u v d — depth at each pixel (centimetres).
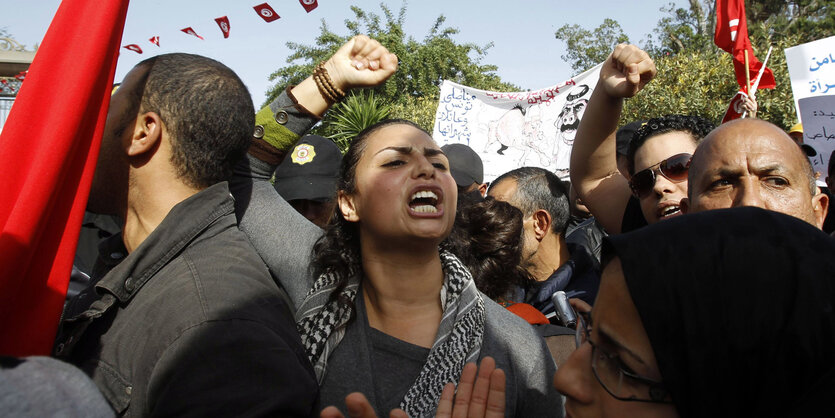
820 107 354
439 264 168
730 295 88
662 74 951
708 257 90
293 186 309
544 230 264
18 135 119
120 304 133
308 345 154
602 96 232
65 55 123
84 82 122
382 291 163
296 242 179
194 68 146
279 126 189
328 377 153
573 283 248
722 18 344
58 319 127
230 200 148
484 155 523
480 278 208
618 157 311
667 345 90
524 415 157
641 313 91
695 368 87
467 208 218
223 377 114
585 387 105
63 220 127
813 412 81
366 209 163
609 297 98
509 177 275
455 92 537
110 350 127
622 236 100
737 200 152
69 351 130
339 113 1316
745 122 160
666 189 217
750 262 88
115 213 149
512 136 518
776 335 85
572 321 193
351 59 187
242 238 147
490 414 123
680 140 221
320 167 315
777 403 85
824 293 85
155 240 134
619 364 96
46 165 117
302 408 118
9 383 75
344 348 157
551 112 507
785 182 151
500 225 214
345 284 165
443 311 161
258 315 126
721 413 87
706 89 912
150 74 142
